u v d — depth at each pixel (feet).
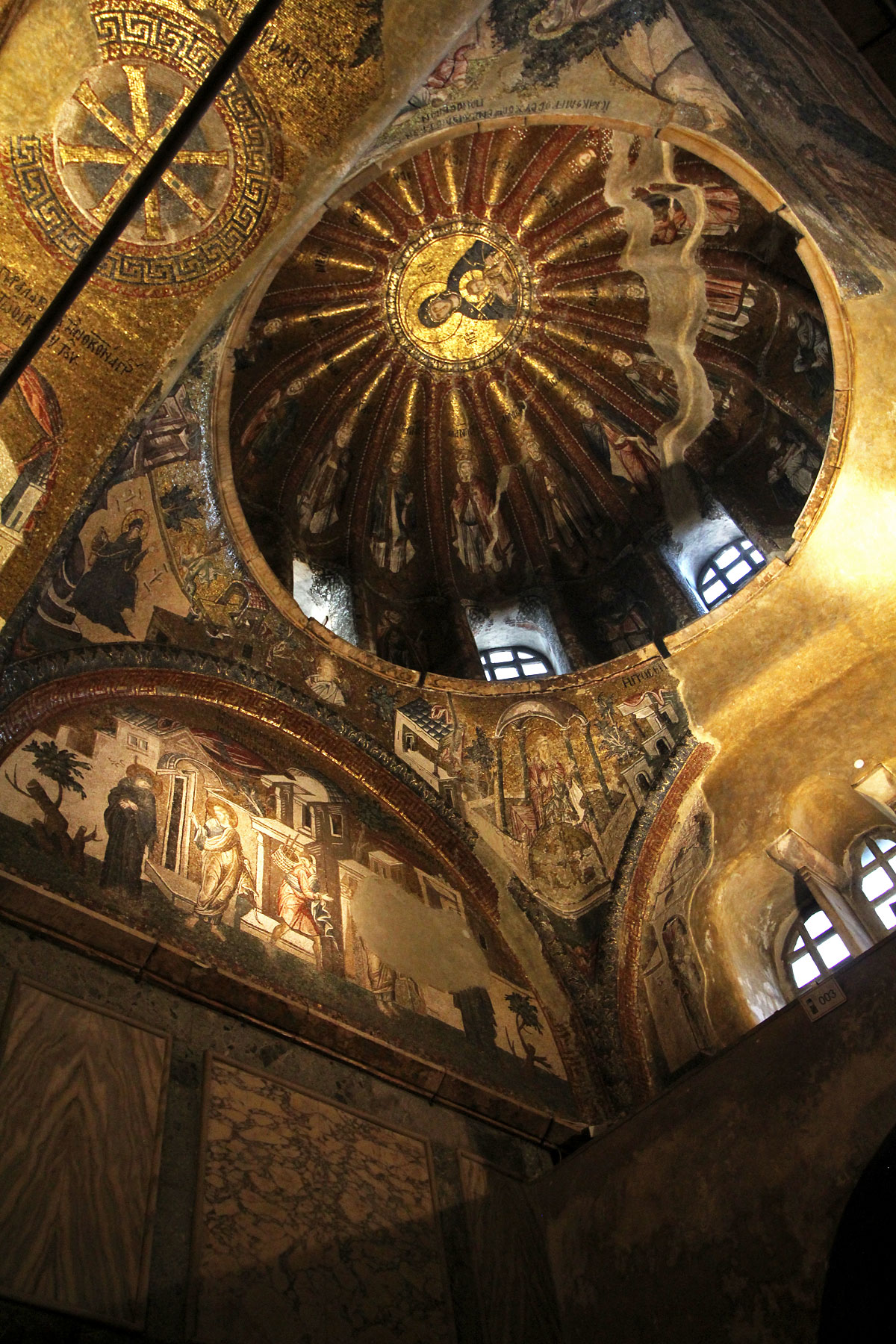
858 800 37.91
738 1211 26.58
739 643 39.32
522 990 35.42
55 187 26.40
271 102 26.96
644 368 44.96
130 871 27.48
